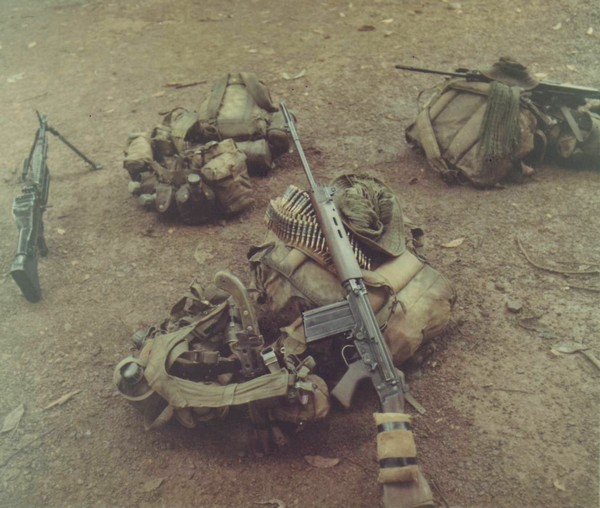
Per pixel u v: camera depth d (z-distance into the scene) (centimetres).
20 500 170
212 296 205
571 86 270
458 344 204
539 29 408
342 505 161
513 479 164
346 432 179
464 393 188
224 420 185
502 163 268
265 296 199
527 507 158
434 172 287
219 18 461
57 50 436
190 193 256
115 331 220
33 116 363
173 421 186
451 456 171
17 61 427
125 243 260
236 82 303
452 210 263
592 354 196
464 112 276
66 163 318
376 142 314
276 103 342
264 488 167
